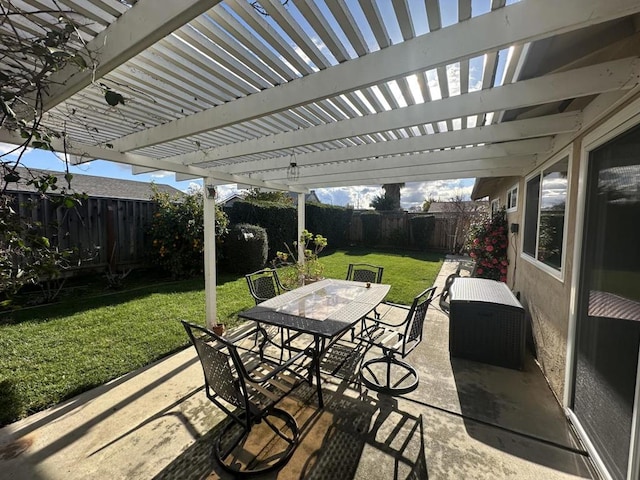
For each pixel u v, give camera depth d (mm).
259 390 2074
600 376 1922
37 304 4891
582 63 1899
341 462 1930
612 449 1748
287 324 2492
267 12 1451
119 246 6645
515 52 1693
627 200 1683
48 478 1800
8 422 2242
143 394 2619
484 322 3271
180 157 3979
